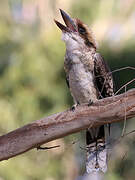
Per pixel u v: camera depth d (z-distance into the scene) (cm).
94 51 1031
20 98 1355
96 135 990
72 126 839
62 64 1359
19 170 1289
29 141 847
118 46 1316
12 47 1431
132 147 809
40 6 1388
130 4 1335
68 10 1357
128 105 813
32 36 1442
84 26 1043
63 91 1380
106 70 1023
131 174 1180
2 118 1338
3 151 852
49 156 1326
